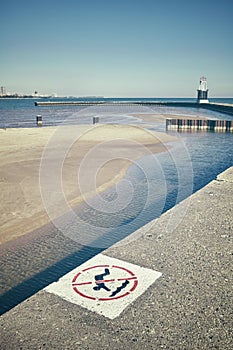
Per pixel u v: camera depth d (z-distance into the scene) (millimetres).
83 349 2869
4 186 9109
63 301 3637
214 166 13914
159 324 3197
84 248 5695
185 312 3381
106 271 4281
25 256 5328
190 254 4730
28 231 6285
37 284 4516
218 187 8578
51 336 3043
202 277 4070
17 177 10164
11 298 4176
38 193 8617
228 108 50969
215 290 3781
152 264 4438
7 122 37000
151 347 2887
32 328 3162
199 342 2949
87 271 4305
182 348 2875
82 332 3096
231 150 19016
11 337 3037
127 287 3885
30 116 49188
